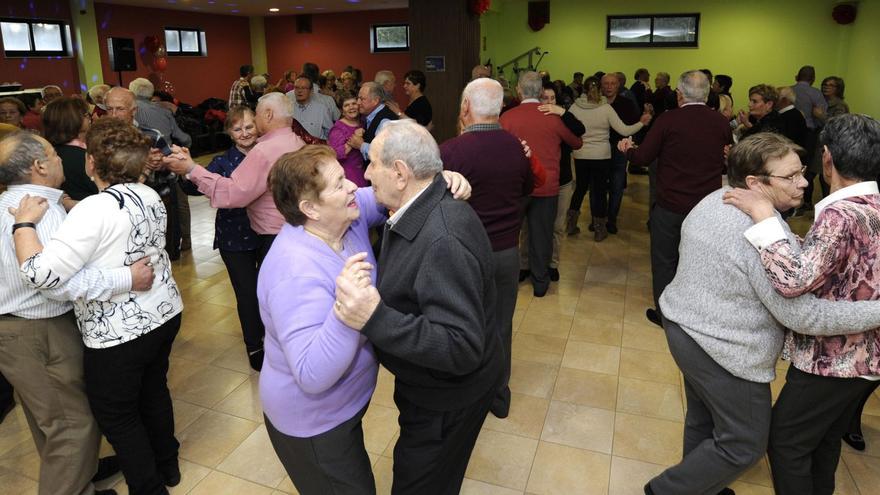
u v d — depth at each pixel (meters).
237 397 2.76
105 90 4.80
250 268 2.86
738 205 1.57
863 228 1.47
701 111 3.01
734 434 1.68
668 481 1.88
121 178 1.82
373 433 2.48
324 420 1.46
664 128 3.05
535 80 3.53
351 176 3.59
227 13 12.94
